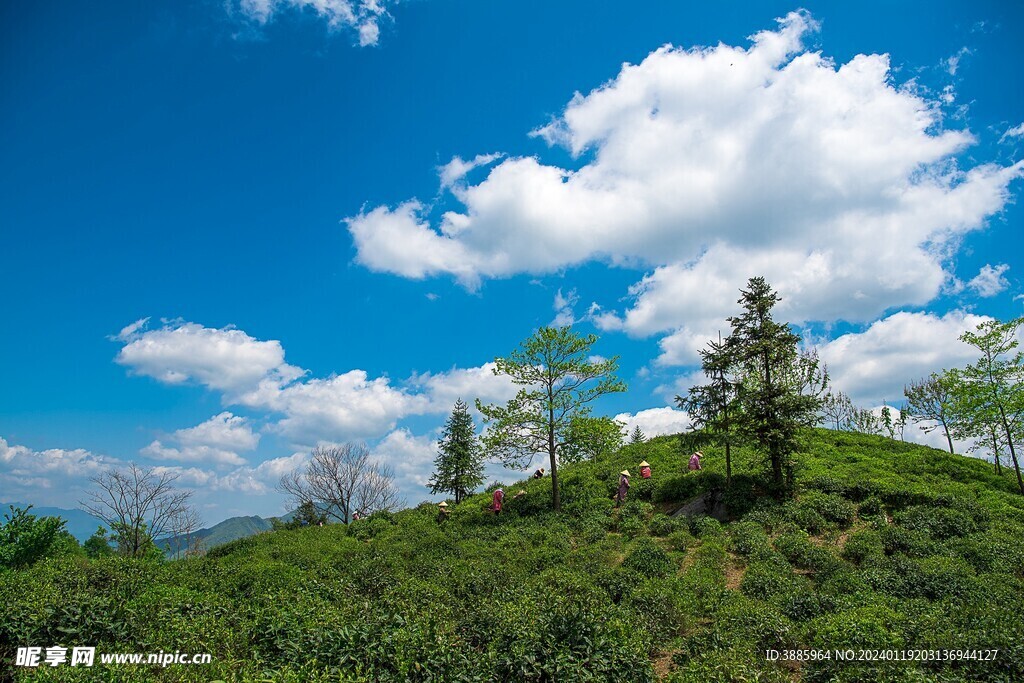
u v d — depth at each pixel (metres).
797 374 27.81
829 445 34.62
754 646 12.39
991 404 28.48
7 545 19.00
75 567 15.92
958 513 22.09
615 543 23.75
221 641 11.46
